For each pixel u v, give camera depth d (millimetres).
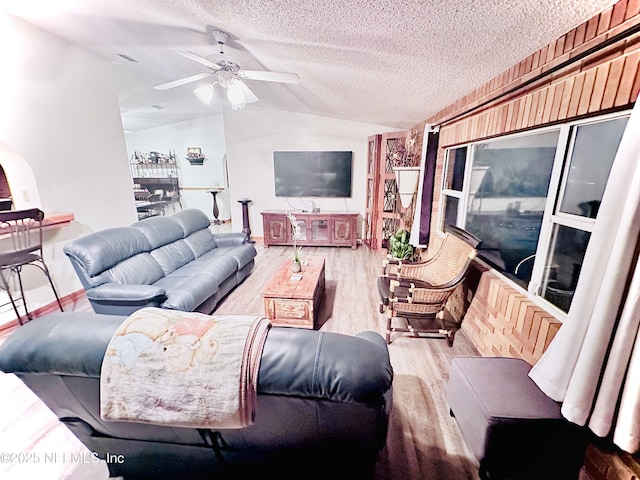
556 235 1657
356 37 1695
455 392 1574
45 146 3107
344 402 947
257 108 5438
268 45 2170
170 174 7773
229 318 1071
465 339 2553
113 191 3941
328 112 4773
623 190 967
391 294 2396
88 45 3275
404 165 4461
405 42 1648
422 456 1514
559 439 1264
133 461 1307
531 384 1423
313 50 2064
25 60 2865
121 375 970
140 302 2324
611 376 1018
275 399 990
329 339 1032
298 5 1447
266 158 5641
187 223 3746
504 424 1241
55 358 1018
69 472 1440
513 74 1868
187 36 2361
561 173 1602
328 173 5438
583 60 1323
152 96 5055
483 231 2523
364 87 2799
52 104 3148
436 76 2160
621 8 1128
